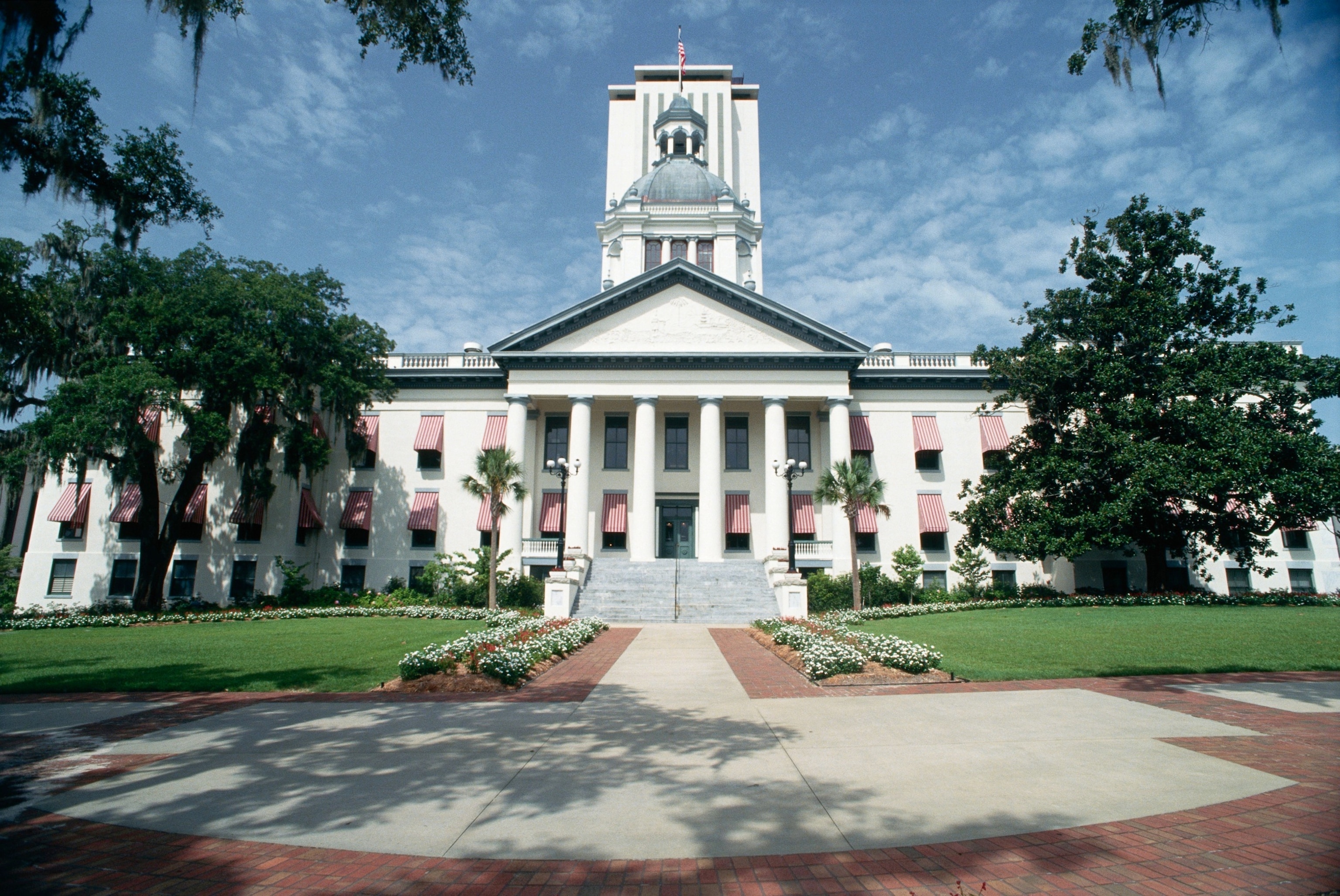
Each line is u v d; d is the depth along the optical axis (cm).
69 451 2817
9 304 2086
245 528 3834
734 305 3950
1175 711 1009
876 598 3428
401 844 555
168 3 938
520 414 3869
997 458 3534
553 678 1392
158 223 1297
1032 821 596
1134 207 3234
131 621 2878
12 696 1241
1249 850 534
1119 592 3878
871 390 4191
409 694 1208
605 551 4025
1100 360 3152
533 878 497
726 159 6175
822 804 639
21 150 1112
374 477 4150
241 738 892
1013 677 1330
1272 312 3120
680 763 771
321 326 3394
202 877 499
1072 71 1032
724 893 473
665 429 4191
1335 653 1558
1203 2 918
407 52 1023
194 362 2967
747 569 3500
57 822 605
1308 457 2894
